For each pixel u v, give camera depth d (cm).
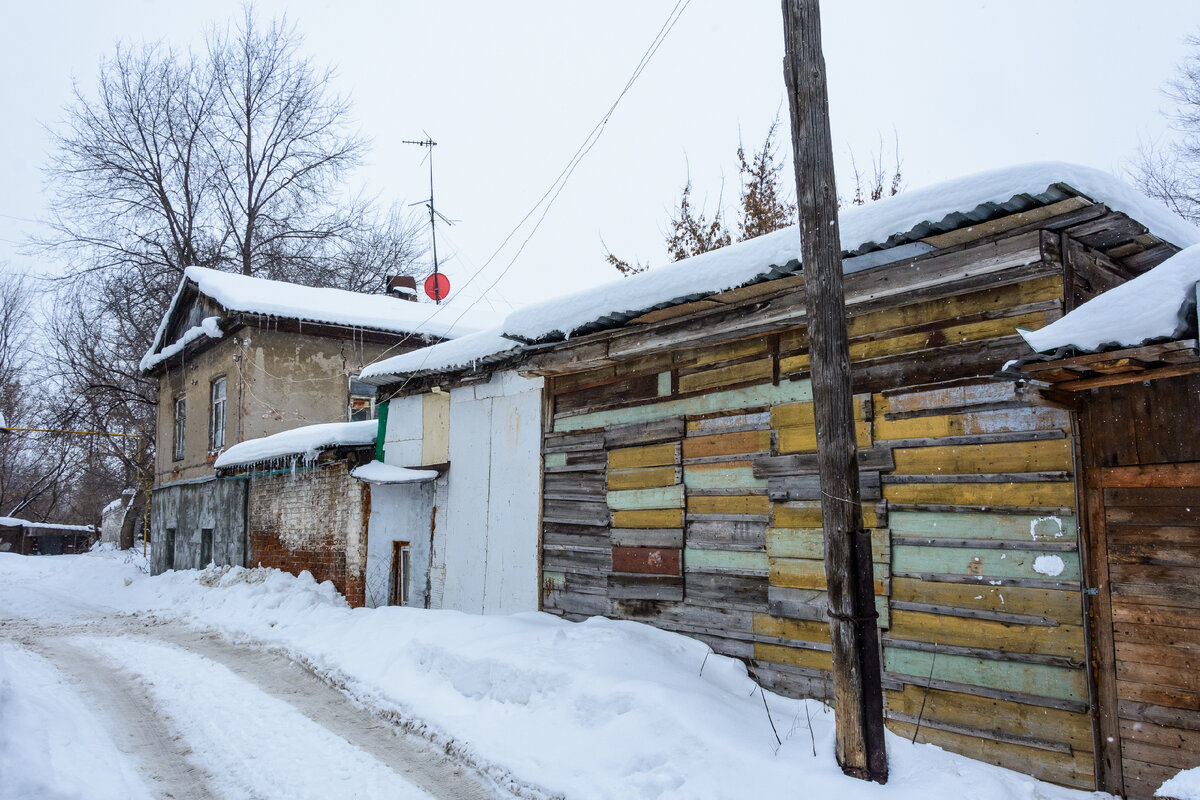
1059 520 486
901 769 448
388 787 518
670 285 658
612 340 782
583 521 834
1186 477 438
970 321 543
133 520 3067
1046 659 483
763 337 674
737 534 680
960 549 531
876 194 1386
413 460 1120
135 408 2972
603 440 818
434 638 810
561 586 852
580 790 491
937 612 537
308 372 1681
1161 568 445
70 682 813
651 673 614
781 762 473
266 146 2838
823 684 602
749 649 659
